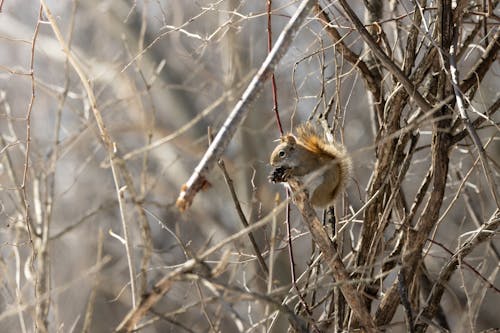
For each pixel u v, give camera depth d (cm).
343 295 828
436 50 822
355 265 841
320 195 821
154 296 639
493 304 1809
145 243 648
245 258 1140
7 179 1267
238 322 773
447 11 822
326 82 960
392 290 819
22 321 777
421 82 834
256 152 1870
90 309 741
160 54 2038
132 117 1823
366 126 1877
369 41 804
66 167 1761
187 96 2028
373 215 841
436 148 809
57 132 977
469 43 870
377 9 981
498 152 1659
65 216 1738
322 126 905
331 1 945
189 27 1694
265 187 1855
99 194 1745
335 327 812
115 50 2150
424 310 848
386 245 847
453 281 1398
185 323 1298
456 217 1767
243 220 827
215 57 1836
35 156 1198
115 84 1750
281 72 1423
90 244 1703
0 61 2028
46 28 2180
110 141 793
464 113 770
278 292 735
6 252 1175
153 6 2044
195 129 1981
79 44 2206
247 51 1770
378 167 838
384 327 795
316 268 859
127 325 641
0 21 2088
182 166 1972
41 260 782
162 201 1981
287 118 1822
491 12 862
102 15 2062
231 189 825
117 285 1716
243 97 677
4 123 1741
